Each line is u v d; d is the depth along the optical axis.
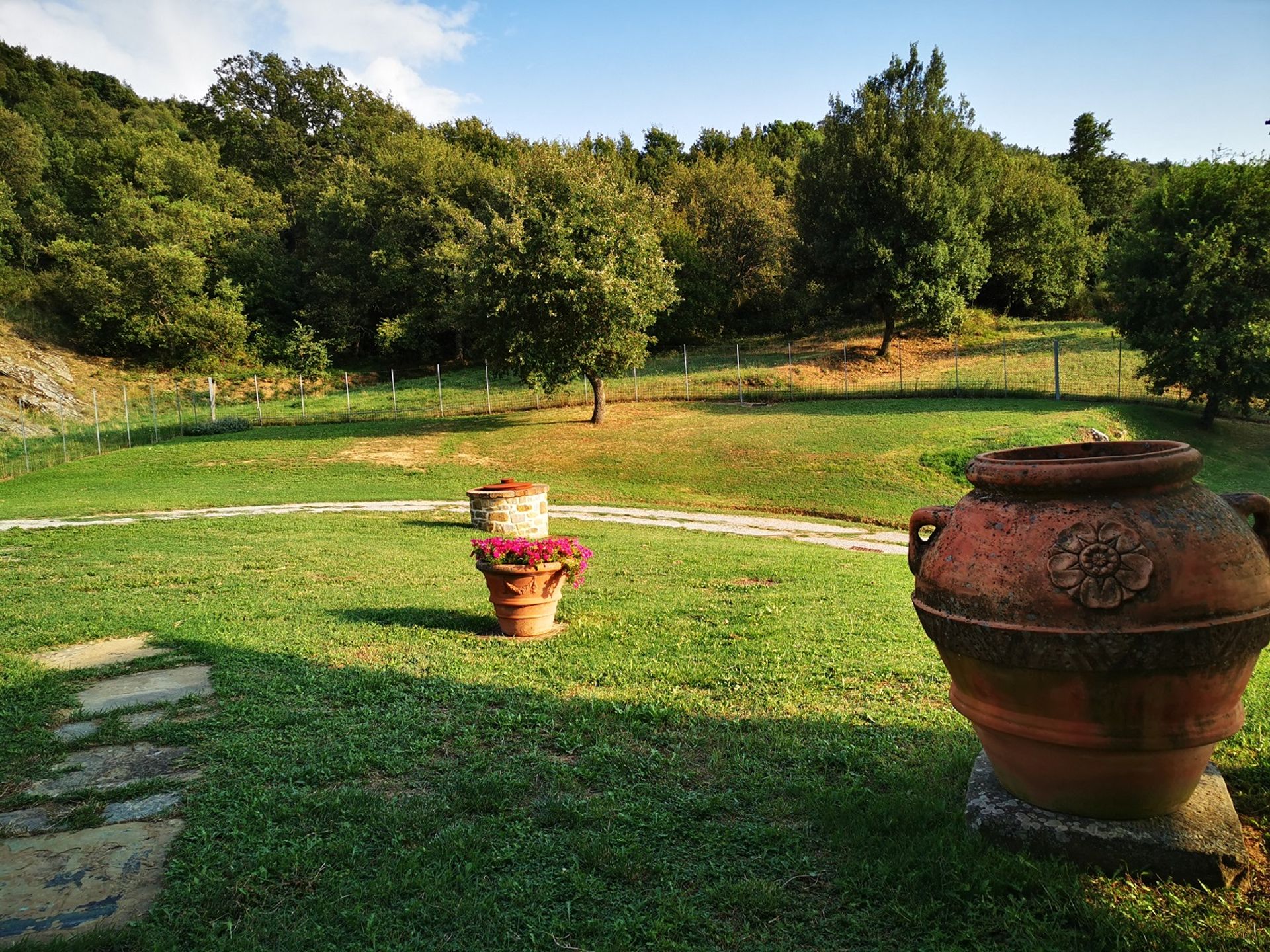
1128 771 2.97
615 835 3.52
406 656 6.66
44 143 62.22
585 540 15.41
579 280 29.41
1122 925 2.72
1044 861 3.09
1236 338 28.08
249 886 3.16
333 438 32.28
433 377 51.38
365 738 4.74
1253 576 2.88
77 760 4.53
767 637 7.21
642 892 3.10
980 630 3.01
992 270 51.81
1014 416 28.67
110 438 33.75
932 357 45.47
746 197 58.66
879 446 26.30
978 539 3.15
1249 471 26.47
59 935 2.86
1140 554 2.79
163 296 50.50
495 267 29.36
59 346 49.16
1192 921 2.75
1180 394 32.75
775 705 5.23
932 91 43.62
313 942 2.83
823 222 44.69
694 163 70.75
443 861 3.32
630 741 4.63
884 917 2.88
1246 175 28.95
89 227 54.53
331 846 3.45
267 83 66.31
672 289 33.03
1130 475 2.91
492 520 16.09
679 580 10.74
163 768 4.40
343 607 8.88
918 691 5.49
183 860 3.37
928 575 3.34
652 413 35.38
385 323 52.81
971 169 44.53
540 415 36.34
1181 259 29.55
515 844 3.45
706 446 28.33
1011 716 3.09
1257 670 5.95
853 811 3.59
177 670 6.38
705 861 3.31
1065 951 2.64
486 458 28.73
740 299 61.41
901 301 42.75
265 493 23.22
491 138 68.88
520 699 5.42
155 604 9.03
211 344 52.75
